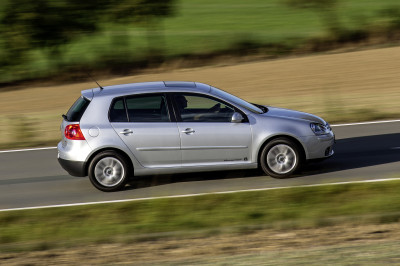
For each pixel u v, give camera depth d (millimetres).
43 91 72312
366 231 21094
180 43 98375
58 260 20109
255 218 22984
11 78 82438
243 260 17656
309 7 94125
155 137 27094
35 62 89250
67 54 92438
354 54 78375
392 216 22094
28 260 20281
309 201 24281
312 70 70312
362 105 48094
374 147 33375
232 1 153750
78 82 79312
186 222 23047
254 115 27484
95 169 27297
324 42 89562
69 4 81500
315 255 17625
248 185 27062
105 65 86438
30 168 33219
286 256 17766
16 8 79750
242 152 27344
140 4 84250
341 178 27344
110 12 83062
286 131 27125
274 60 81562
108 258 19984
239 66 78438
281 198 24734
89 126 27125
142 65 86062
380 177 27141
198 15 134125
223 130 27188
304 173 28547
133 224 23219
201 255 19656
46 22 81000
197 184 27906
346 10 112375
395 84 58281
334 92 56594
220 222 22844
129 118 27344
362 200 24016
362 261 16547
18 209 25656
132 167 27500
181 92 27562
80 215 24516
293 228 21891
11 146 39500
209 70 77750
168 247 20734
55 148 37969
